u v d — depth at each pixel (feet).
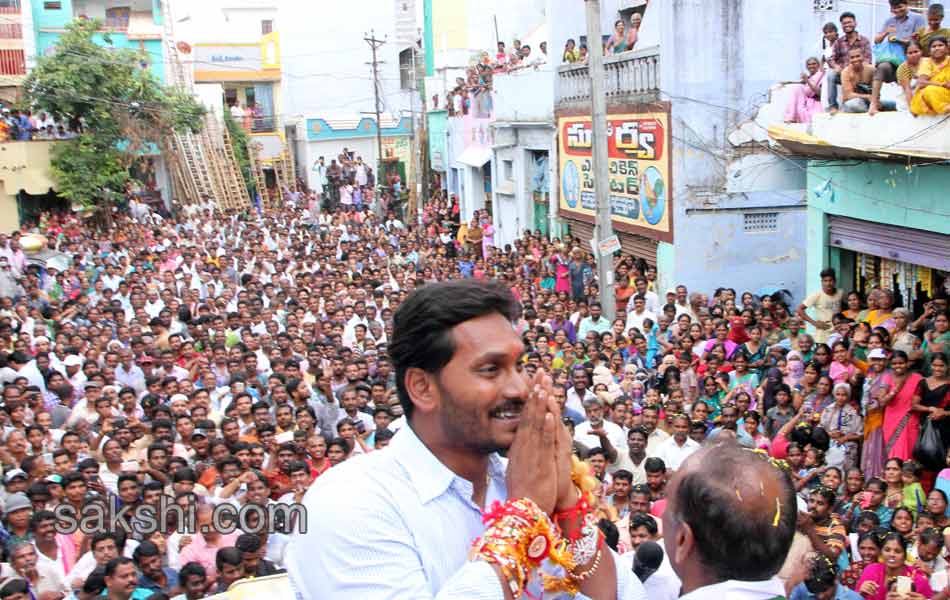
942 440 27.89
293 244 77.82
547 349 39.27
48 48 105.09
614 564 6.76
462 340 6.28
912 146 31.30
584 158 62.85
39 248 68.90
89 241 81.87
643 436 28.58
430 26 116.16
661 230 51.88
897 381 28.84
